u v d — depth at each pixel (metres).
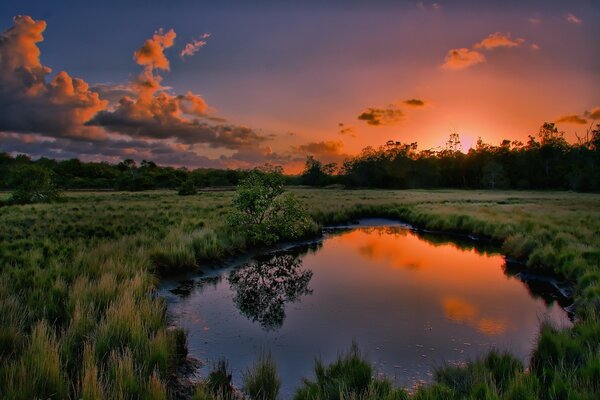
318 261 15.37
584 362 5.68
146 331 6.52
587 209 30.05
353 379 5.46
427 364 6.75
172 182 82.88
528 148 105.31
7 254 10.55
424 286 11.82
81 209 26.78
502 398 4.69
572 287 10.59
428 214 27.00
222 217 21.16
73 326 6.30
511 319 9.00
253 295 10.73
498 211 27.73
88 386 4.48
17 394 4.31
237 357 6.98
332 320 8.92
